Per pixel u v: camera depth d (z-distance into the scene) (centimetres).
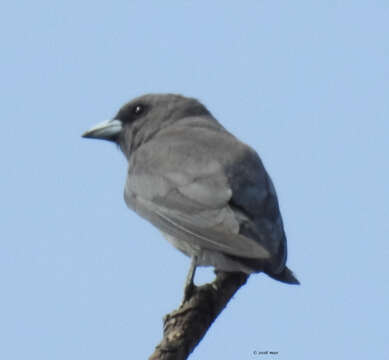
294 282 1096
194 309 1100
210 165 1266
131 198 1346
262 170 1287
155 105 1519
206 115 1514
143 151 1397
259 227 1178
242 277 1195
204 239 1165
